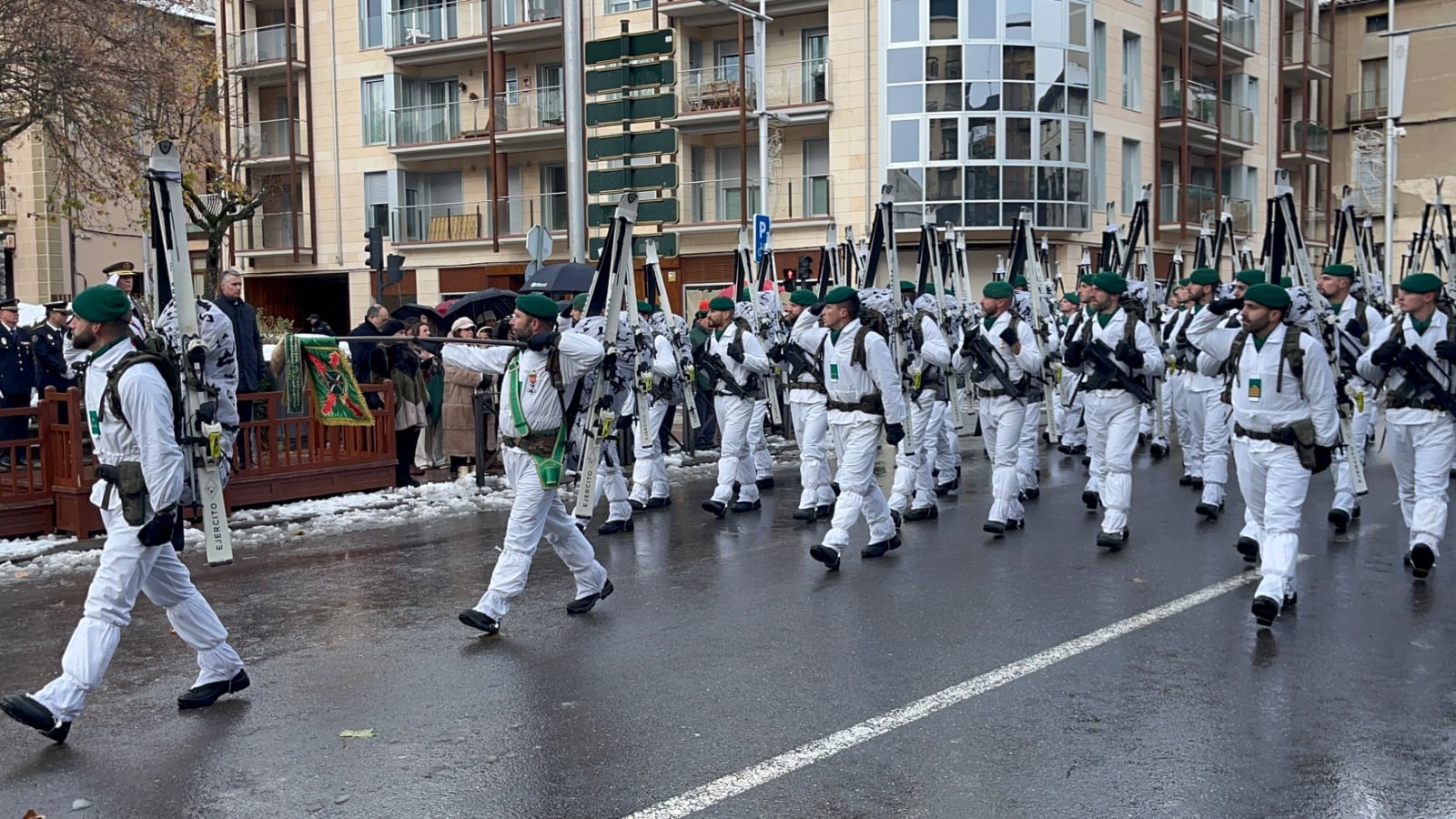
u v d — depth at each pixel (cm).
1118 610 774
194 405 638
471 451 1462
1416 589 823
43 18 1809
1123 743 543
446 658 695
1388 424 871
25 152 3319
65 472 1063
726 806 482
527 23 3256
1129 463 982
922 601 808
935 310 1235
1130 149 3475
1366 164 4234
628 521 1102
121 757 550
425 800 495
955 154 3000
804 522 1132
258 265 3722
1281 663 657
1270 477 749
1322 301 916
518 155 3459
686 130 3200
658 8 3120
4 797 507
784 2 3067
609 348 813
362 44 3522
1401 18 4366
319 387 1227
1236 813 470
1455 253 1639
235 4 3669
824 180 3105
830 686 627
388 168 3531
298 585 892
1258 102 3994
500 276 3469
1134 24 3431
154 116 2156
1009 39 2997
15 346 1487
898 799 486
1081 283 1180
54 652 725
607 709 600
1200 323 820
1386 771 509
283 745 560
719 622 764
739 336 1173
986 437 1074
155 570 602
